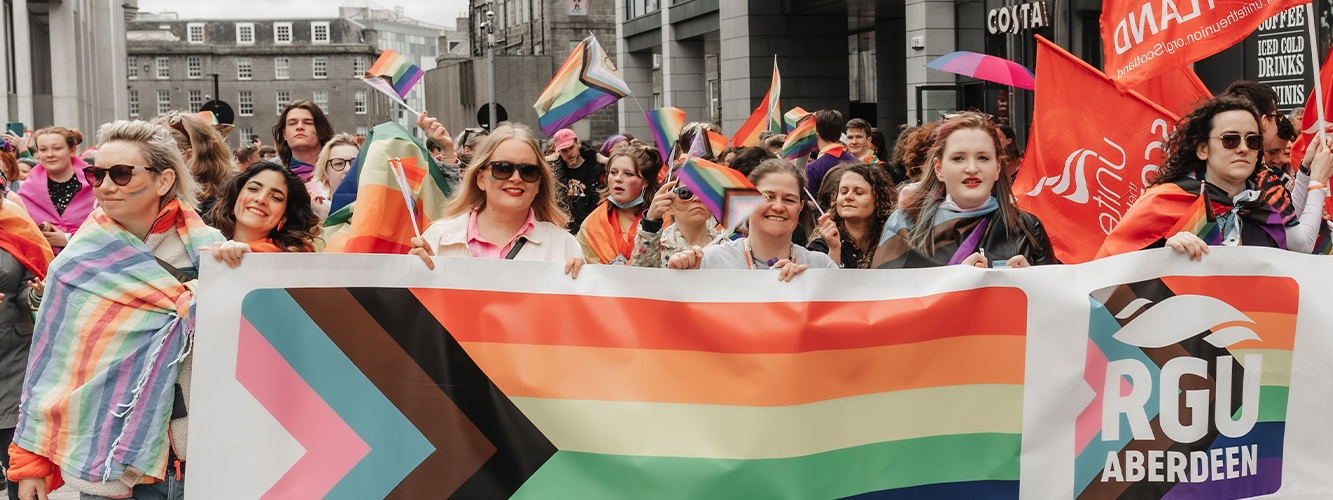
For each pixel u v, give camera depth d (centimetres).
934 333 369
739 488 357
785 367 358
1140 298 380
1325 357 393
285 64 12006
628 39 3956
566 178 927
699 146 578
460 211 437
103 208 375
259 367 353
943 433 370
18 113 3816
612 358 360
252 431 352
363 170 434
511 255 429
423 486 358
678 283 360
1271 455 392
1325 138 461
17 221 525
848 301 364
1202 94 648
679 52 3503
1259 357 389
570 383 359
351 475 355
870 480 365
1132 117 586
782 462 358
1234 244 455
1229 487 387
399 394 357
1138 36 567
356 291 356
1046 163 594
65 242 628
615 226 662
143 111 12000
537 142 428
